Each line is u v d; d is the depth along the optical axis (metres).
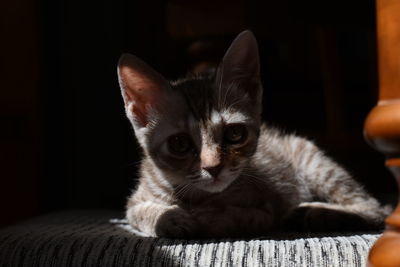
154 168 0.52
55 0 0.73
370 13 0.69
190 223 0.46
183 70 0.73
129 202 0.55
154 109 0.51
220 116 0.50
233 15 0.72
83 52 0.74
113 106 0.74
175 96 0.51
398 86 0.35
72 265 0.43
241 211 0.48
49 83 0.73
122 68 0.51
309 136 0.69
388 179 0.77
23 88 0.69
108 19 0.73
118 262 0.42
